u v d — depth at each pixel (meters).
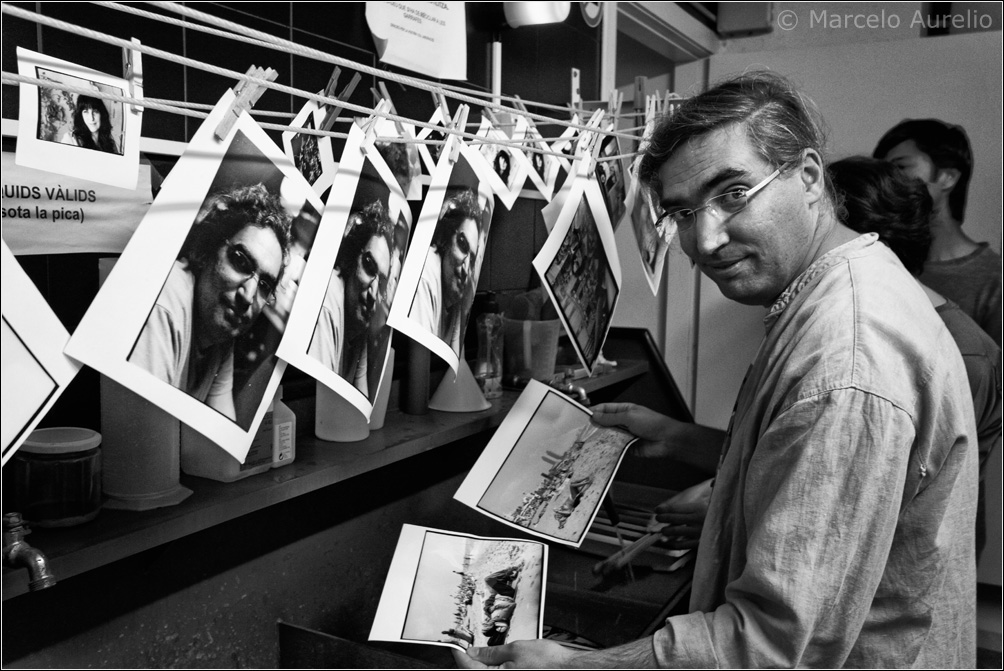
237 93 0.67
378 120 0.82
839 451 0.79
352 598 1.36
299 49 0.66
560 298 1.12
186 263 0.65
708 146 0.91
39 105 0.64
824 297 0.90
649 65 2.75
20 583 0.66
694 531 1.53
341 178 0.78
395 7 1.32
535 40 1.74
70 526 0.76
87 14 0.89
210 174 0.66
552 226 1.10
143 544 0.77
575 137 1.18
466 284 0.99
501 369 1.55
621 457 1.39
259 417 0.72
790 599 0.78
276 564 1.20
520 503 1.27
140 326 0.62
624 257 2.57
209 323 0.67
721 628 0.84
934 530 0.89
